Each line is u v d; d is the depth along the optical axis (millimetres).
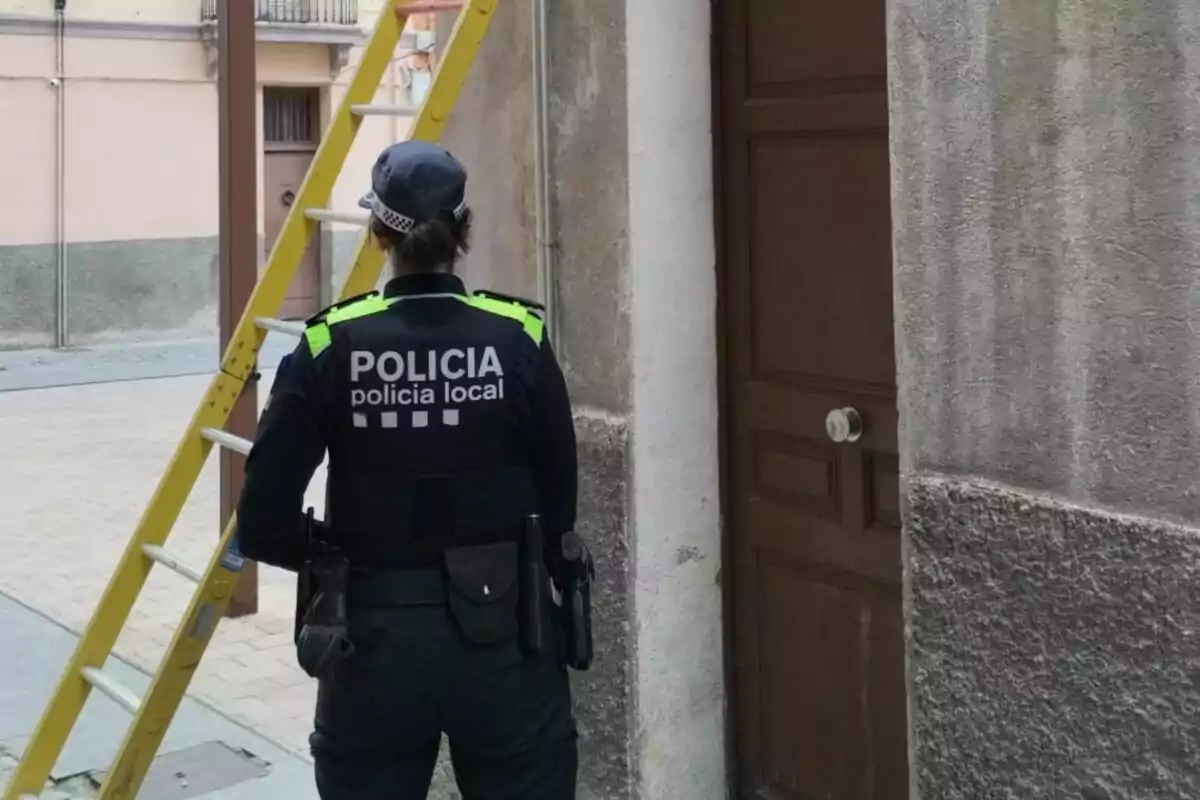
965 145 2525
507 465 2768
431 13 3766
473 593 2697
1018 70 2430
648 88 3293
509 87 3648
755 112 3311
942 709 2645
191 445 3691
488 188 3748
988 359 2523
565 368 3502
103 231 16453
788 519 3338
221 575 3426
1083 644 2396
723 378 3459
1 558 7480
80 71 16078
